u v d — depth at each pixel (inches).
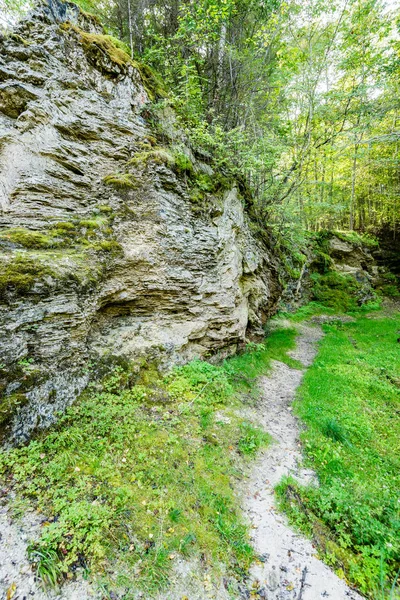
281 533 174.4
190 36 452.8
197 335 354.6
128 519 153.9
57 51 281.6
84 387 229.6
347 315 851.4
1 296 184.9
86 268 241.1
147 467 188.1
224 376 329.4
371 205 1200.8
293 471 227.5
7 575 119.5
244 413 290.7
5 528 135.1
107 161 300.5
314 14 578.6
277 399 350.0
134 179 298.7
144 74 363.3
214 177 411.5
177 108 385.1
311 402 336.5
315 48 627.8
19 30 274.2
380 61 606.2
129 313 307.4
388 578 156.6
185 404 261.0
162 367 294.2
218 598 135.9
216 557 153.0
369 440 277.4
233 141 424.5
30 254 212.5
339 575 155.7
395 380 415.2
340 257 1043.3
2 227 231.0
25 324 195.2
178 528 159.0
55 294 214.4
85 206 279.6
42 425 189.5
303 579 151.1
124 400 239.1
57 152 268.8
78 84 291.3
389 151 935.0
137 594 127.0
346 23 613.6
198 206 358.3
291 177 691.4
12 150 251.4
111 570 131.7
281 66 578.9
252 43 526.6
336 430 275.4
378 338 636.1
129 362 271.1
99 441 194.4
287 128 641.0
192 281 339.9
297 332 655.1
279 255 712.4
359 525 183.3
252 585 145.6
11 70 261.7
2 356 179.0
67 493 156.0
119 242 283.7
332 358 492.7
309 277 960.3
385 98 644.7
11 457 165.8
